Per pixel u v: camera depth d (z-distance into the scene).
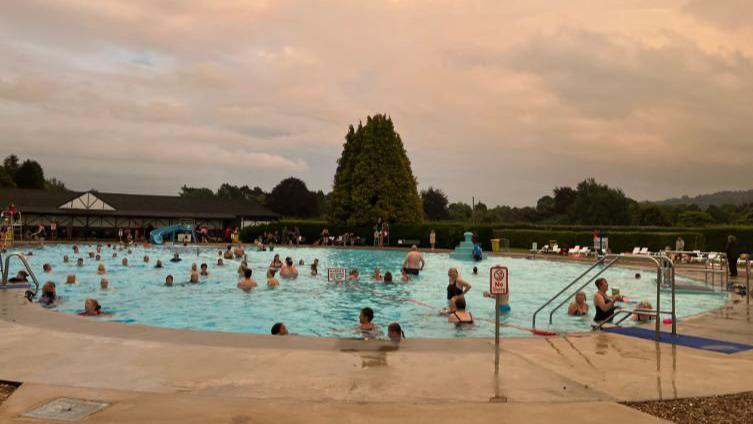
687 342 8.05
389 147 55.00
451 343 7.69
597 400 5.33
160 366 6.24
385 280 20.17
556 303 15.39
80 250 36.19
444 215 101.62
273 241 52.38
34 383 5.59
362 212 54.16
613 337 8.40
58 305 14.00
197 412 4.79
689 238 35.00
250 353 6.84
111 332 7.92
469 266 28.27
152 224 58.88
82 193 55.72
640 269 26.61
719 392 5.66
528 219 101.88
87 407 4.89
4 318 8.91
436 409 4.98
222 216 60.50
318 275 22.31
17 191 56.12
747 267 12.76
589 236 39.62
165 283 19.03
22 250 35.31
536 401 5.26
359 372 6.12
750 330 9.13
